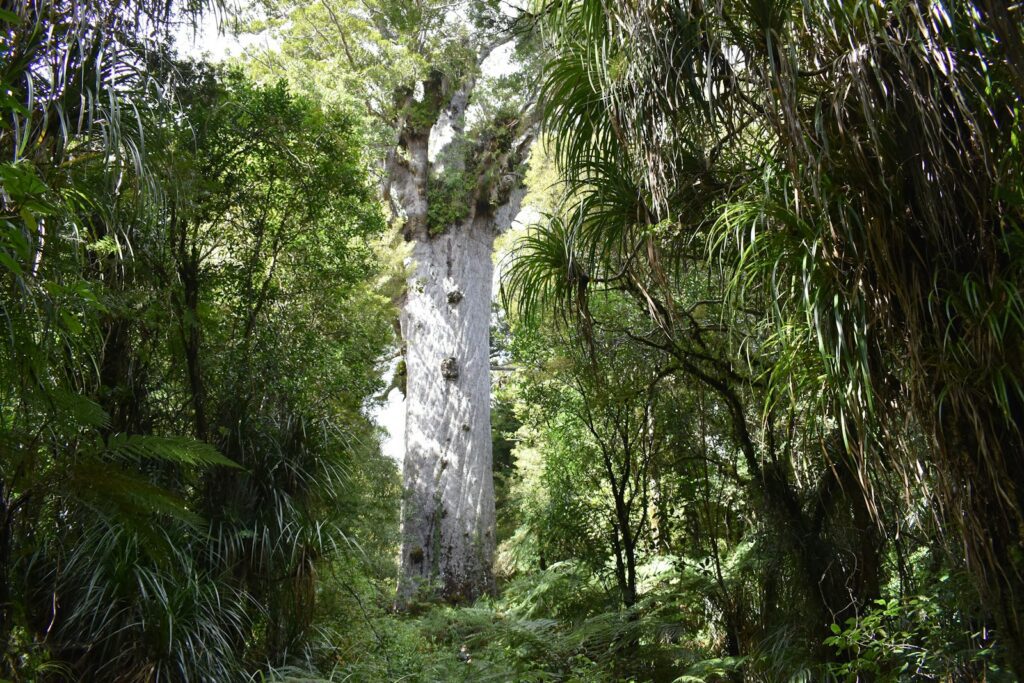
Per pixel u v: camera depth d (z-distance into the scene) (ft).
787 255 8.55
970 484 7.95
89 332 11.87
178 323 16.01
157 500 11.21
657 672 15.76
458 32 38.65
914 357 7.84
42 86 9.71
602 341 16.72
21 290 8.43
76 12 9.64
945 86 8.14
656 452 18.13
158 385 16.66
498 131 43.29
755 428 15.64
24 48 8.94
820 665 11.83
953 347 7.91
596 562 20.11
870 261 8.27
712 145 10.51
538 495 27.30
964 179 8.05
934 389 8.09
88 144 10.69
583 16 10.08
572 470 21.29
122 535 13.51
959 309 7.79
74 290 8.14
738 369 14.57
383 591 21.24
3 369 9.34
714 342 14.98
